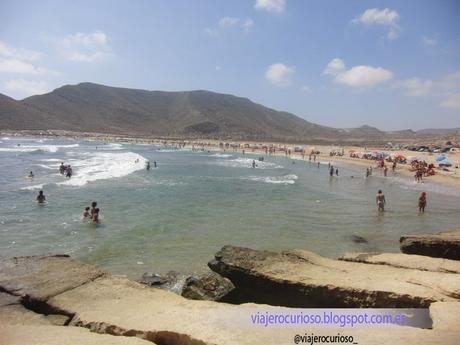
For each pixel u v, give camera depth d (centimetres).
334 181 4316
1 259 997
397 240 1809
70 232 1811
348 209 2600
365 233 1934
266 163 6988
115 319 709
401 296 812
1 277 890
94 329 691
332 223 2148
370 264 1060
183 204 2620
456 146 11100
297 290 920
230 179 4272
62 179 3591
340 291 870
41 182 3350
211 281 1039
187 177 4334
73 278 898
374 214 2444
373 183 4166
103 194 2886
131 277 1261
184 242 1695
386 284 871
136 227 1930
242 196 3055
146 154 8675
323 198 3053
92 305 775
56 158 6141
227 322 675
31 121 19175
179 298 830
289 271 977
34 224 1939
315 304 896
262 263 1029
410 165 6091
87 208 2094
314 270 988
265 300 977
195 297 1005
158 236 1783
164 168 5353
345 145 15388
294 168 6053
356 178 4666
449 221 2280
